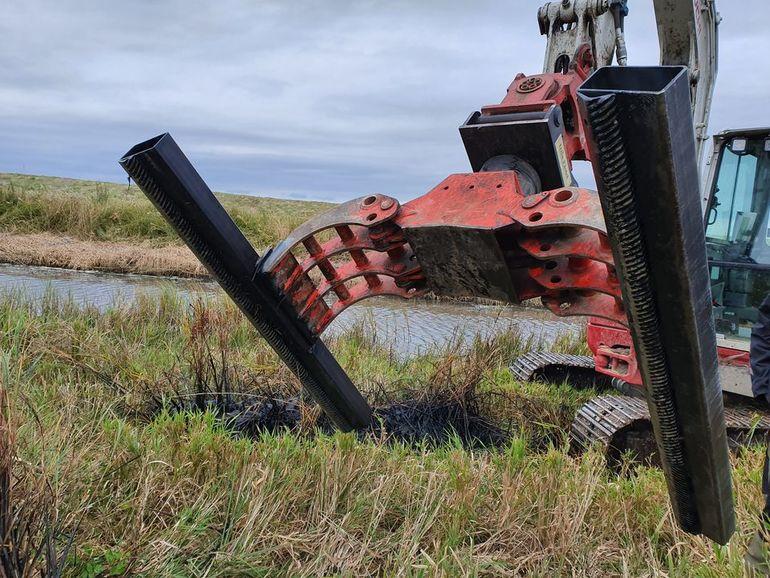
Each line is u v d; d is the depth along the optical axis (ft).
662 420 8.54
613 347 18.78
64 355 17.08
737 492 12.76
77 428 12.44
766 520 10.03
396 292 12.19
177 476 11.39
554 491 12.49
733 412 17.88
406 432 17.29
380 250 11.25
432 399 18.53
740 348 17.90
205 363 19.51
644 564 11.10
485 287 10.71
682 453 8.84
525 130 12.35
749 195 18.52
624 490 13.10
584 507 11.68
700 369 7.80
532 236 9.76
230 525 10.30
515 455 14.03
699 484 9.02
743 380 17.39
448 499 11.94
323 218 11.59
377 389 19.42
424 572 9.82
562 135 12.94
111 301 34.76
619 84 6.77
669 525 11.96
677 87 6.28
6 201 65.16
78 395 15.81
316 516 11.10
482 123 12.98
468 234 9.97
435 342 29.17
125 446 12.01
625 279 7.37
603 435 16.33
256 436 16.46
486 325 38.47
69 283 44.11
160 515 10.56
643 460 16.52
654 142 6.37
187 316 25.02
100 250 55.42
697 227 7.06
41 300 29.27
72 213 63.10
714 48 20.57
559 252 9.45
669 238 6.90
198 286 45.73
